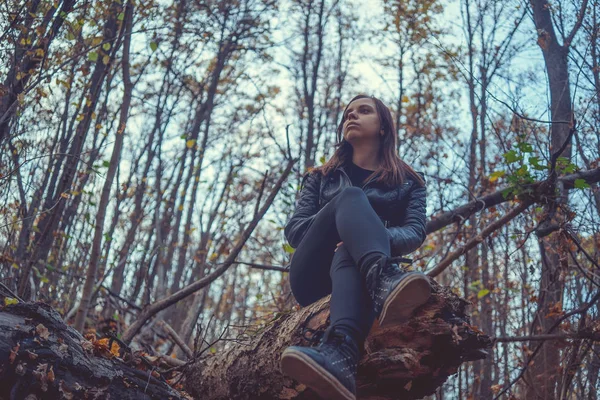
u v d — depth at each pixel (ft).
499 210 17.62
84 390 7.32
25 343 7.06
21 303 7.59
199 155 26.73
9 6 13.51
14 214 15.20
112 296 19.34
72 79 15.76
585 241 17.07
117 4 15.74
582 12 15.80
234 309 29.22
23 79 13.34
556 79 16.29
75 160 14.66
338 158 9.64
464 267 18.76
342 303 7.31
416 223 8.80
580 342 14.80
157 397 8.14
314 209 9.45
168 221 25.91
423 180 9.46
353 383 6.84
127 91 13.94
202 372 9.60
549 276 16.03
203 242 25.43
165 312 23.31
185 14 23.91
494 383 18.89
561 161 13.10
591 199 15.60
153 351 12.12
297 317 8.40
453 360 7.68
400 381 7.79
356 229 7.61
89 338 8.52
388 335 7.58
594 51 15.48
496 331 18.89
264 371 8.48
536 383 16.37
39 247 13.48
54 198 15.72
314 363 6.48
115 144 13.34
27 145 14.43
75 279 18.76
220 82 29.91
